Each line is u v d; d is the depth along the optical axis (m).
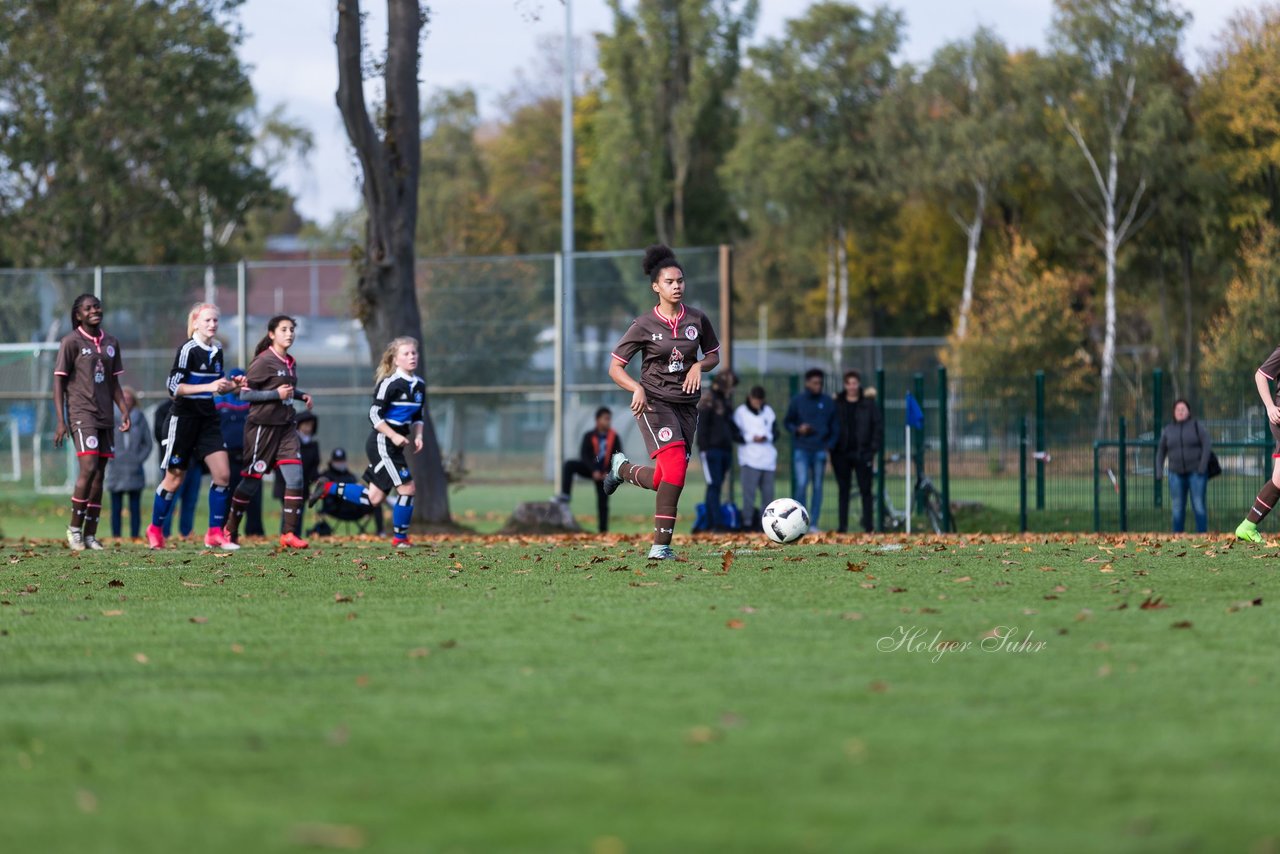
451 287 80.00
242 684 18.03
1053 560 35.06
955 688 17.14
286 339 43.56
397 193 65.75
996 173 178.88
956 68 186.12
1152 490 69.12
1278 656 19.33
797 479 62.03
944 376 65.69
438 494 67.75
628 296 78.12
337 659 19.95
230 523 44.56
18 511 87.56
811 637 21.34
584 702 16.47
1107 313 175.25
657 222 181.12
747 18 180.75
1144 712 15.70
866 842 10.91
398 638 21.94
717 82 180.00
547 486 82.38
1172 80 175.75
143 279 88.19
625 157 181.88
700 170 182.50
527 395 80.25
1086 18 171.62
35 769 13.67
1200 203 170.50
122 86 136.25
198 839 11.16
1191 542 44.31
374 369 66.19
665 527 35.94
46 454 90.88
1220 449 69.31
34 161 134.62
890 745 14.12
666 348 34.94
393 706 16.41
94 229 137.12
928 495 66.25
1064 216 185.75
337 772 13.27
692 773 13.06
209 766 13.62
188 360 42.75
